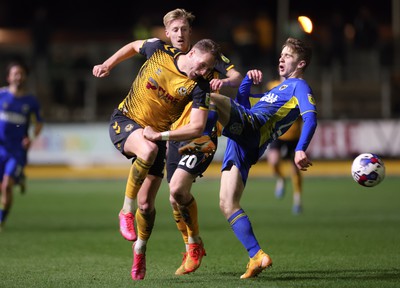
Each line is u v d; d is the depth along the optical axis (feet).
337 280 82.17
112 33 372.58
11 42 344.28
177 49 82.28
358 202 192.03
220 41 292.20
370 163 84.99
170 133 78.23
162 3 386.32
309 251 109.09
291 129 179.11
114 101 296.51
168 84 80.74
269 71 283.18
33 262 99.25
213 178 272.31
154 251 110.22
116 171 273.33
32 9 398.83
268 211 172.24
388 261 98.27
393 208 177.47
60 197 206.90
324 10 386.73
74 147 272.51
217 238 125.29
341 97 302.04
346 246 114.32
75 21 398.62
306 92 84.33
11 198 139.74
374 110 299.58
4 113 141.38
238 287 77.30
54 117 279.69
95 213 169.07
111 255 106.22
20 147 142.51
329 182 254.06
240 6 364.99
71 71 284.00
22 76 143.02
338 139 270.87
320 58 307.17
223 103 82.43
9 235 130.31
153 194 83.66
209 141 82.02
